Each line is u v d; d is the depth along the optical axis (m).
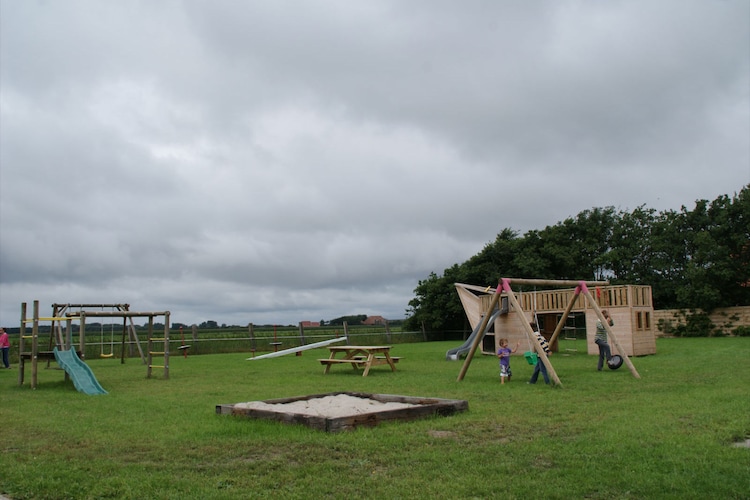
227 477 5.27
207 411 9.06
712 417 7.82
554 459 5.77
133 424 7.96
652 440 6.48
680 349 23.08
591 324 22.47
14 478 5.27
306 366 19.88
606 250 44.00
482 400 9.91
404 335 43.91
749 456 5.81
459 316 46.12
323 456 5.94
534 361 12.57
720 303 35.66
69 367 13.64
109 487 5.00
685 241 39.94
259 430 7.25
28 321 14.32
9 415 9.01
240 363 22.11
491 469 5.42
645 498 4.63
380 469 5.49
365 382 13.66
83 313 15.05
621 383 12.17
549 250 42.75
